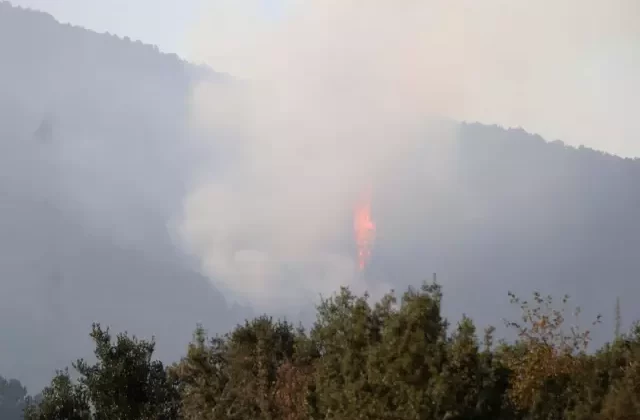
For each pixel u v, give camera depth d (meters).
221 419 15.69
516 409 13.23
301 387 14.14
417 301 11.72
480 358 12.20
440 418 10.86
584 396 13.90
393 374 11.22
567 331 15.27
